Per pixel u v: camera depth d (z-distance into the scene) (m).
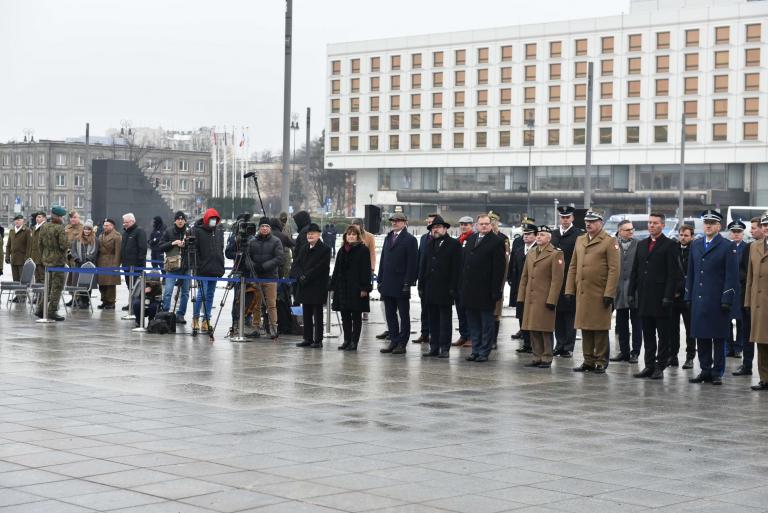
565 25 100.81
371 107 113.00
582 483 8.26
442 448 9.55
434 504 7.49
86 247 24.47
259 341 18.69
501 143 105.31
